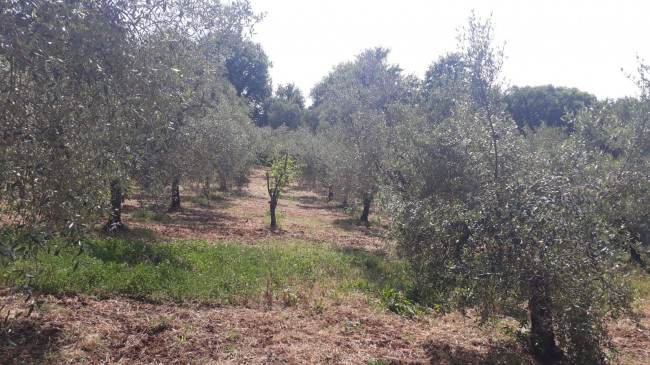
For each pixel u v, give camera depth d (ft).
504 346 19.84
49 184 12.21
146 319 19.10
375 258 36.76
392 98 55.42
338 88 61.52
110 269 23.98
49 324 17.30
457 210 18.12
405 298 25.94
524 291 15.96
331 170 65.26
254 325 19.71
